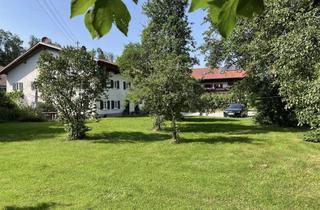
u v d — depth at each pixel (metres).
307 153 13.52
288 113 24.64
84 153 13.68
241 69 24.38
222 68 25.19
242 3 1.05
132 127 24.44
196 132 21.38
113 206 7.27
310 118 11.73
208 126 25.36
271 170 10.56
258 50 17.31
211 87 59.19
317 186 8.80
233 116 37.00
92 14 1.08
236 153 13.47
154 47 27.58
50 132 21.66
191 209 7.09
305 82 10.91
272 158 12.45
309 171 10.44
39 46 38.62
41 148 15.16
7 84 40.28
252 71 21.92
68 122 18.05
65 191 8.36
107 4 1.07
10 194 8.15
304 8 10.73
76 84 17.75
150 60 26.38
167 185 8.82
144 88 16.52
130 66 24.69
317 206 7.33
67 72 17.80
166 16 29.00
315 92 10.26
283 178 9.58
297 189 8.55
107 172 10.27
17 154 13.62
